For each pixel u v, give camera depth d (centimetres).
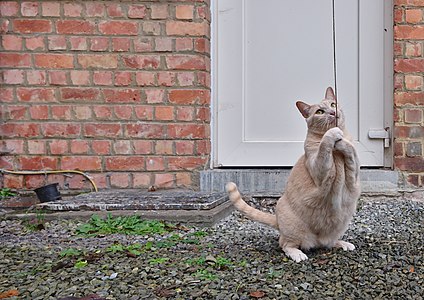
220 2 324
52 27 312
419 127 310
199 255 216
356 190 213
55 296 182
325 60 324
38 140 313
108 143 314
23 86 312
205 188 315
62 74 312
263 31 325
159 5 311
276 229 235
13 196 313
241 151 326
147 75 312
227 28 325
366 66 321
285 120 326
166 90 313
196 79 312
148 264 206
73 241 238
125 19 312
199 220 262
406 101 310
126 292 184
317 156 205
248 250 223
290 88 326
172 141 314
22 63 312
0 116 312
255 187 315
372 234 243
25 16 311
